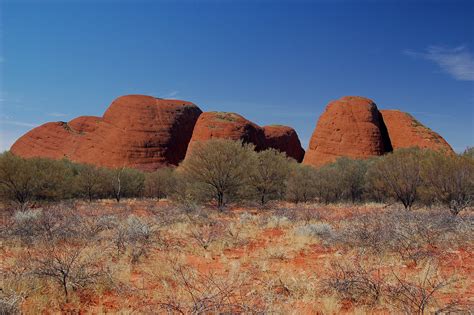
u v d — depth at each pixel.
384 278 5.37
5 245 8.23
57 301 4.75
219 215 14.52
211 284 5.04
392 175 17.27
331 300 4.54
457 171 14.54
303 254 7.69
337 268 5.91
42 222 9.09
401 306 4.31
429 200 16.39
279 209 15.27
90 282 5.30
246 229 10.65
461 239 7.80
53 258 5.64
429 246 7.57
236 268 6.12
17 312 4.02
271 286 4.98
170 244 8.14
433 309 4.20
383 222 9.09
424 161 16.23
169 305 3.98
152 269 6.15
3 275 5.34
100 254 6.58
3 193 18.34
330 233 8.70
